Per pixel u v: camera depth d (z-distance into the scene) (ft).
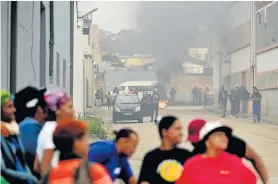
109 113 273.13
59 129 27.73
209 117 243.40
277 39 235.40
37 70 86.94
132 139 37.27
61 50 133.18
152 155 37.93
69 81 159.12
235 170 34.06
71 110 39.58
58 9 125.29
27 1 76.54
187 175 34.17
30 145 37.27
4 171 35.65
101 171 27.27
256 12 260.21
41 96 39.65
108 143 36.91
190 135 36.52
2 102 37.55
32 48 80.38
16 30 68.95
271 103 239.09
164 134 37.83
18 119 39.45
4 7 61.87
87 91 295.89
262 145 126.41
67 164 27.25
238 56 302.66
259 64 258.57
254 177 34.63
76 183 26.73
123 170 38.37
